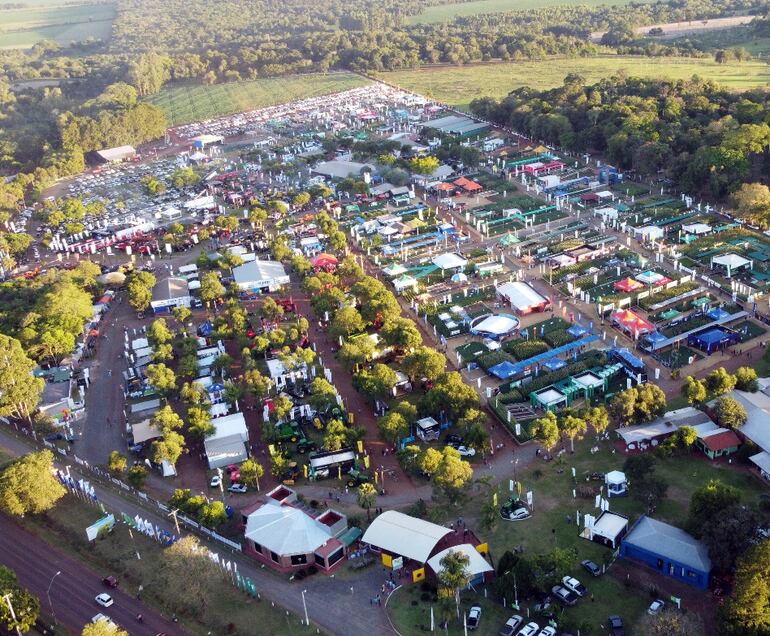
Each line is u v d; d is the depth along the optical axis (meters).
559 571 148.75
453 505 178.88
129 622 154.12
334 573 163.75
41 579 169.00
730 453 188.75
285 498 186.75
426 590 155.50
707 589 148.12
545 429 190.25
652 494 169.50
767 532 149.00
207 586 154.12
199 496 183.25
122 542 178.62
